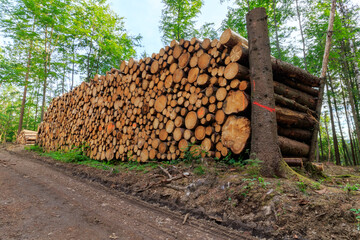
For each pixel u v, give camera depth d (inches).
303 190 99.1
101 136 282.8
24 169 233.3
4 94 987.9
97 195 147.7
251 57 144.3
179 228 97.6
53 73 600.7
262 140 128.5
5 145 599.5
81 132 329.7
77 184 177.5
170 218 109.5
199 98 175.6
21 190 148.9
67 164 262.2
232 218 97.0
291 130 173.0
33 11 533.3
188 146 175.0
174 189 135.9
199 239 86.8
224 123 157.8
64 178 198.4
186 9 504.7
